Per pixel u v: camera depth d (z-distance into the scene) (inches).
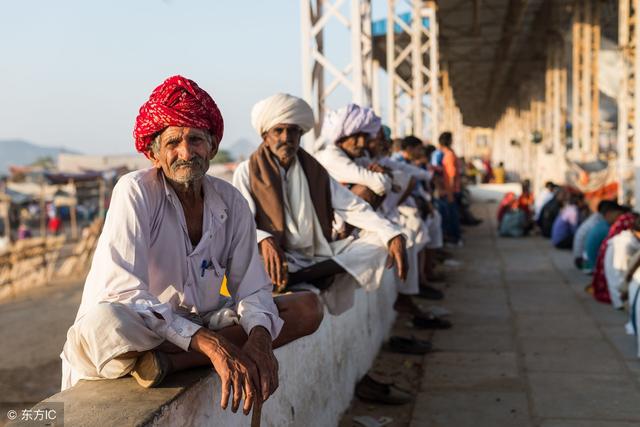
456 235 447.2
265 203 132.0
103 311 74.8
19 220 1612.9
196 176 83.1
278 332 92.2
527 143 1098.1
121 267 79.4
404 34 649.6
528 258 388.8
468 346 215.0
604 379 179.2
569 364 192.9
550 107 756.6
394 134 593.3
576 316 248.7
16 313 512.4
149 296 79.5
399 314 258.8
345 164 161.3
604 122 713.6
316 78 272.7
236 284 96.6
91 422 67.9
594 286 273.1
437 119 586.2
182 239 87.7
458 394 171.9
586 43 595.8
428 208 266.5
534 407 161.5
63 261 868.6
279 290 126.6
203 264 90.6
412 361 200.8
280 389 115.0
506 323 242.7
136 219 81.8
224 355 77.0
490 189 757.3
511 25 706.8
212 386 85.7
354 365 173.5
